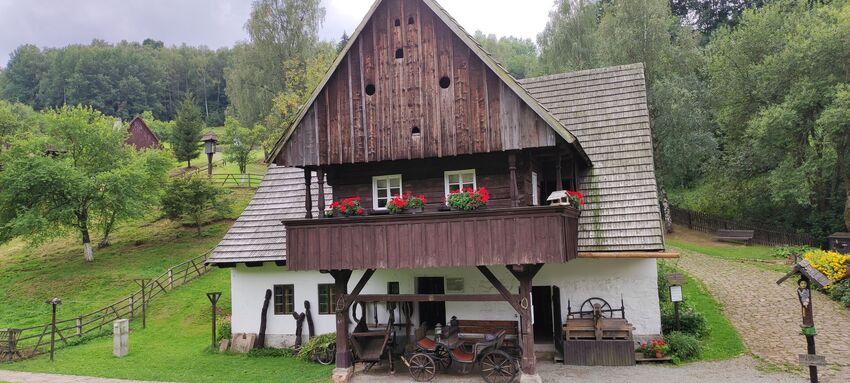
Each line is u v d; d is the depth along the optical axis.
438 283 17.00
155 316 23.81
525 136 13.12
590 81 19.97
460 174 14.97
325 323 17.39
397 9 14.48
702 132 34.41
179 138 52.88
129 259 32.81
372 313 16.98
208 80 118.69
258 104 49.19
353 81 14.62
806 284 11.74
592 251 15.21
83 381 14.75
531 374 12.63
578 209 14.55
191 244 34.56
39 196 31.41
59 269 32.31
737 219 35.72
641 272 15.17
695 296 20.53
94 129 34.53
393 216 13.34
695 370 13.41
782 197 31.06
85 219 33.06
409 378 13.84
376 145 14.27
